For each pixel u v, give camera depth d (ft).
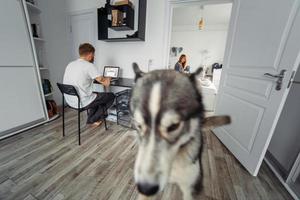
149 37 8.45
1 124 5.90
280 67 3.63
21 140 5.98
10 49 5.85
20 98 6.40
